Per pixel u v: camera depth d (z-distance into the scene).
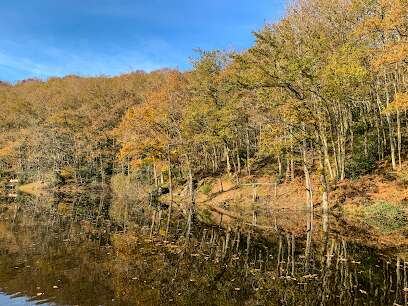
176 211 37.75
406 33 24.69
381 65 25.55
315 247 19.89
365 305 11.93
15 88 136.00
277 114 29.64
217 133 43.47
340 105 34.09
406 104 23.45
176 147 48.00
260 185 40.31
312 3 30.34
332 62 26.02
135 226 28.19
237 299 12.49
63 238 23.16
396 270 15.67
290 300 12.41
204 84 42.69
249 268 16.20
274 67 27.16
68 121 82.88
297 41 27.16
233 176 46.34
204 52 43.91
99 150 74.19
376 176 31.56
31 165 82.38
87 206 43.69
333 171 34.88
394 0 23.91
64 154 80.00
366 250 18.97
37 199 53.78
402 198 26.66
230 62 43.09
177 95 47.84
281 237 22.81
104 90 107.94
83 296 12.70
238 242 21.73
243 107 37.72
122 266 16.58
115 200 51.31
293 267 16.33
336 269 15.92
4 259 17.62
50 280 14.45
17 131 94.94
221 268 16.28
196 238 23.12
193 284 14.09
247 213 33.97
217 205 40.09
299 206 32.75
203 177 51.22
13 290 13.25
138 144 48.25
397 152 34.09
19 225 28.50
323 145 32.62
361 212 27.28
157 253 19.11
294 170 41.56
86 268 16.17
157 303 12.10
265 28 28.67
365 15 28.66
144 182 59.50
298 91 27.98
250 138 52.41
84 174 77.12
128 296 12.77
